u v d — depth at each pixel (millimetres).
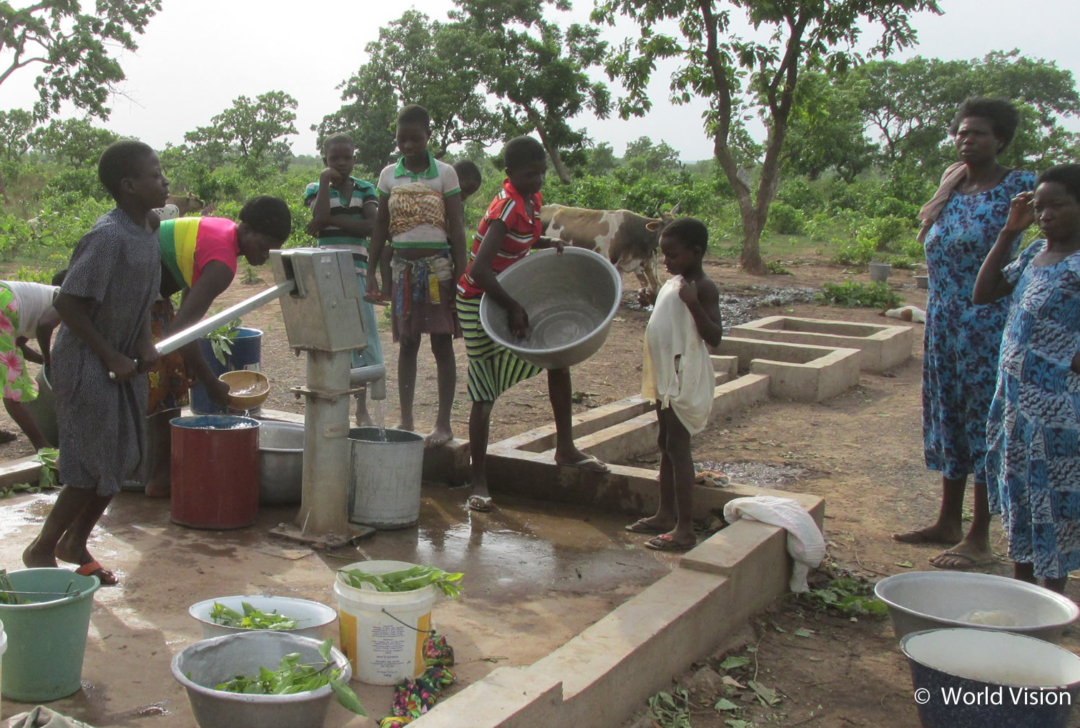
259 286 14164
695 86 18688
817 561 4023
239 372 5055
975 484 4543
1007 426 3707
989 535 4848
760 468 6270
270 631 2627
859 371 9117
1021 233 3967
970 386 4508
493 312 4535
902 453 6684
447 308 5160
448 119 42344
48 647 2590
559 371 4805
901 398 8586
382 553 4031
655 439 6559
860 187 41625
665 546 4254
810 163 31047
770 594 3932
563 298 4848
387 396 7316
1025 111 52125
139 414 3459
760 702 3123
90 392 3262
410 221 5043
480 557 4059
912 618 3145
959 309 4512
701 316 4031
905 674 3402
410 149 5098
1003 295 4086
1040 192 3588
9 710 2582
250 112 67812
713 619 3430
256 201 4168
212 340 5172
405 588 2896
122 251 3211
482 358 4695
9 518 4230
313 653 2568
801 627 3781
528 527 4527
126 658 2928
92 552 3826
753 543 3779
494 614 3451
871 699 3201
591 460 4914
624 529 4555
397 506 4301
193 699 2371
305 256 3756
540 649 3174
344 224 5785
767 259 21922
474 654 3113
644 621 3105
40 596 2721
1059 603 3201
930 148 64438
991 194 4422
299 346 3943
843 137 48000
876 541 4863
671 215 12273
